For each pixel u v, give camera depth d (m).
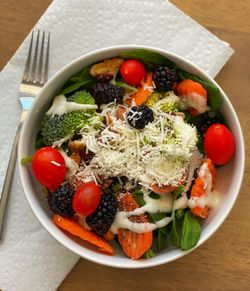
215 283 0.36
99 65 0.33
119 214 0.32
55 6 0.36
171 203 0.33
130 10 0.37
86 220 0.32
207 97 0.33
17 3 0.37
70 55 0.36
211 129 0.32
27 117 0.32
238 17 0.37
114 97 0.32
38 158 0.31
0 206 0.35
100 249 0.32
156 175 0.31
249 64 0.37
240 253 0.36
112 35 0.36
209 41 0.37
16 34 0.37
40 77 0.35
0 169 0.36
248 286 0.36
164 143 0.31
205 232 0.32
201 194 0.32
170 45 0.37
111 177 0.32
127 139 0.31
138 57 0.33
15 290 0.36
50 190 0.33
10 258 0.36
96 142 0.31
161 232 0.33
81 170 0.32
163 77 0.32
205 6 0.37
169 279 0.37
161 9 0.37
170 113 0.32
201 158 0.33
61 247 0.36
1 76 0.36
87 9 0.36
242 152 0.32
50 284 0.36
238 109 0.37
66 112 0.32
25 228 0.36
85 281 0.36
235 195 0.32
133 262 0.31
